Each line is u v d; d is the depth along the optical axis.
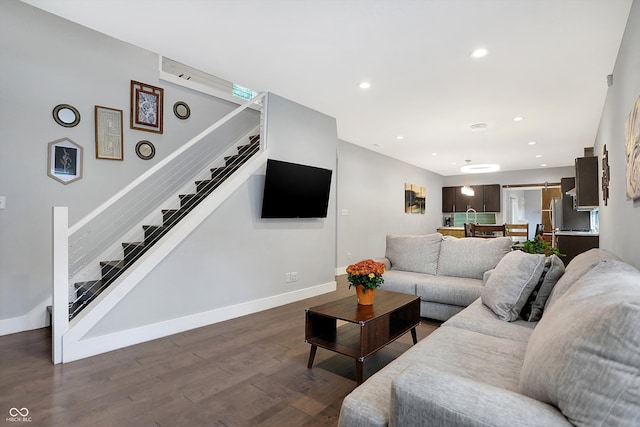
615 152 3.00
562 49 2.81
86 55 3.56
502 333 1.94
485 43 2.75
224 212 3.53
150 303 2.94
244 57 3.09
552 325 1.15
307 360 2.53
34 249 3.20
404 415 0.99
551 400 0.91
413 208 8.76
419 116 4.69
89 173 3.57
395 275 3.79
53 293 2.45
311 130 4.54
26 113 3.16
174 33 2.71
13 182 3.09
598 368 0.81
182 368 2.38
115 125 3.78
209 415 1.83
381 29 2.59
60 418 1.79
